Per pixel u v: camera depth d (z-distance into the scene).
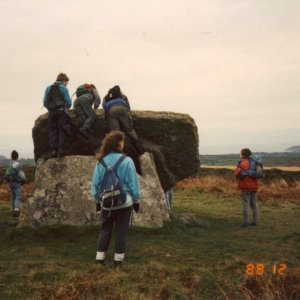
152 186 9.41
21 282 5.43
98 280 5.44
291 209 13.28
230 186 19.16
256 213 10.32
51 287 5.21
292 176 22.98
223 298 4.89
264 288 4.91
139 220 8.78
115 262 6.09
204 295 5.02
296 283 5.27
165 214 9.47
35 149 10.66
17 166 11.99
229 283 5.35
